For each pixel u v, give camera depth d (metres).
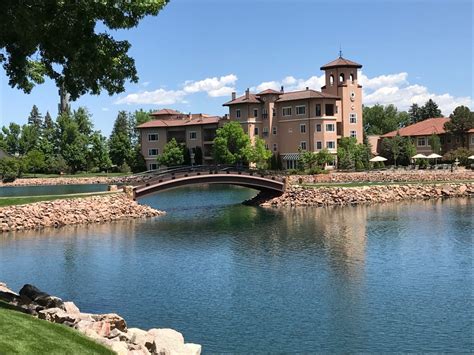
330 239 45.53
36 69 24.03
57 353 14.86
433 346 21.97
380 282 31.34
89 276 33.34
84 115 168.00
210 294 29.33
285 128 114.94
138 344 17.56
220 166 74.88
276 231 50.56
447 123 114.25
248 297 28.67
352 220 57.22
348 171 95.81
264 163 110.50
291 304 27.45
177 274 33.81
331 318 25.31
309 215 62.56
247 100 116.19
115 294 29.36
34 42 19.62
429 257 37.78
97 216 59.22
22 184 127.06
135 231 51.69
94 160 151.00
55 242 45.56
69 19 19.73
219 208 71.81
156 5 20.22
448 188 81.06
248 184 72.56
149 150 136.38
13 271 34.59
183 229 52.66
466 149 105.81
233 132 111.31
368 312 26.05
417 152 120.31
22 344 14.78
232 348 21.91
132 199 65.25
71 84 22.22
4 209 55.06
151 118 170.50
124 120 187.62
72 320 18.27
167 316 25.73
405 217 58.69
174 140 128.12
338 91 116.81
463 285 30.47
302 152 105.69
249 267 35.53
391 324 24.47
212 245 43.66
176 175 67.94
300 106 111.94
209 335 23.34
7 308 18.30
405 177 89.88
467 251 39.53
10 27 18.19
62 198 61.34
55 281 32.12
